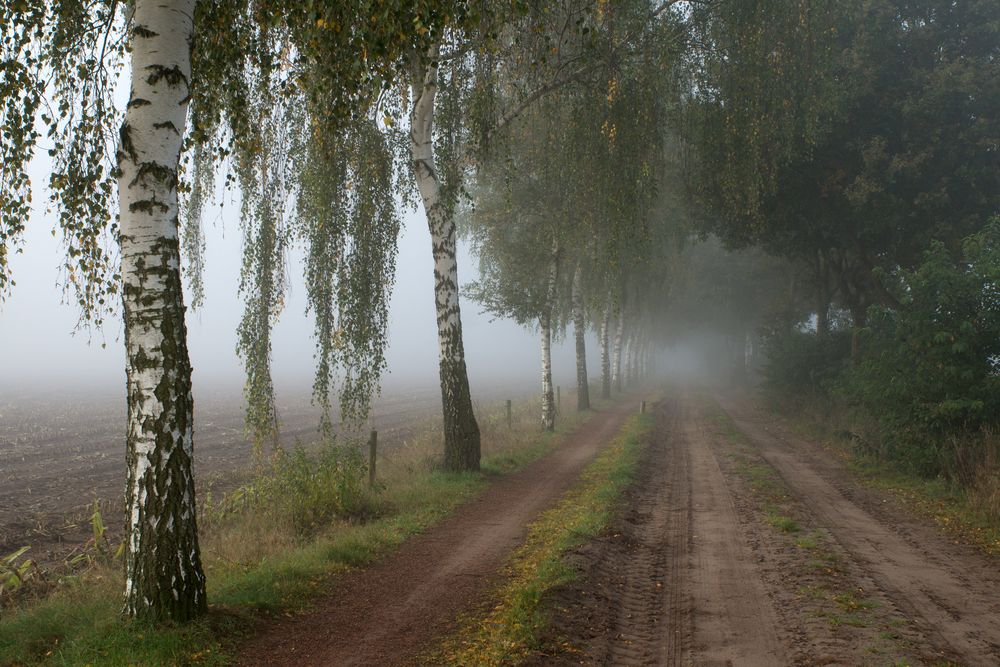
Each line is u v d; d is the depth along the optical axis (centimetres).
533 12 1162
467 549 912
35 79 662
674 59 1598
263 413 1137
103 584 746
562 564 772
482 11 791
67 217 680
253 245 1088
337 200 1297
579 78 1550
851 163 2138
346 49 689
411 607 679
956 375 1359
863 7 1972
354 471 1205
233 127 762
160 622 565
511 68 1433
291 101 1140
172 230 589
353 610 670
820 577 754
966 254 1451
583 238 2059
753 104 1639
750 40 1548
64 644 554
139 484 576
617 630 623
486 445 1911
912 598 688
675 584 759
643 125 1553
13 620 615
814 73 1664
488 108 1421
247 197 1080
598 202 1759
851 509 1159
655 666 543
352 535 934
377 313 1388
